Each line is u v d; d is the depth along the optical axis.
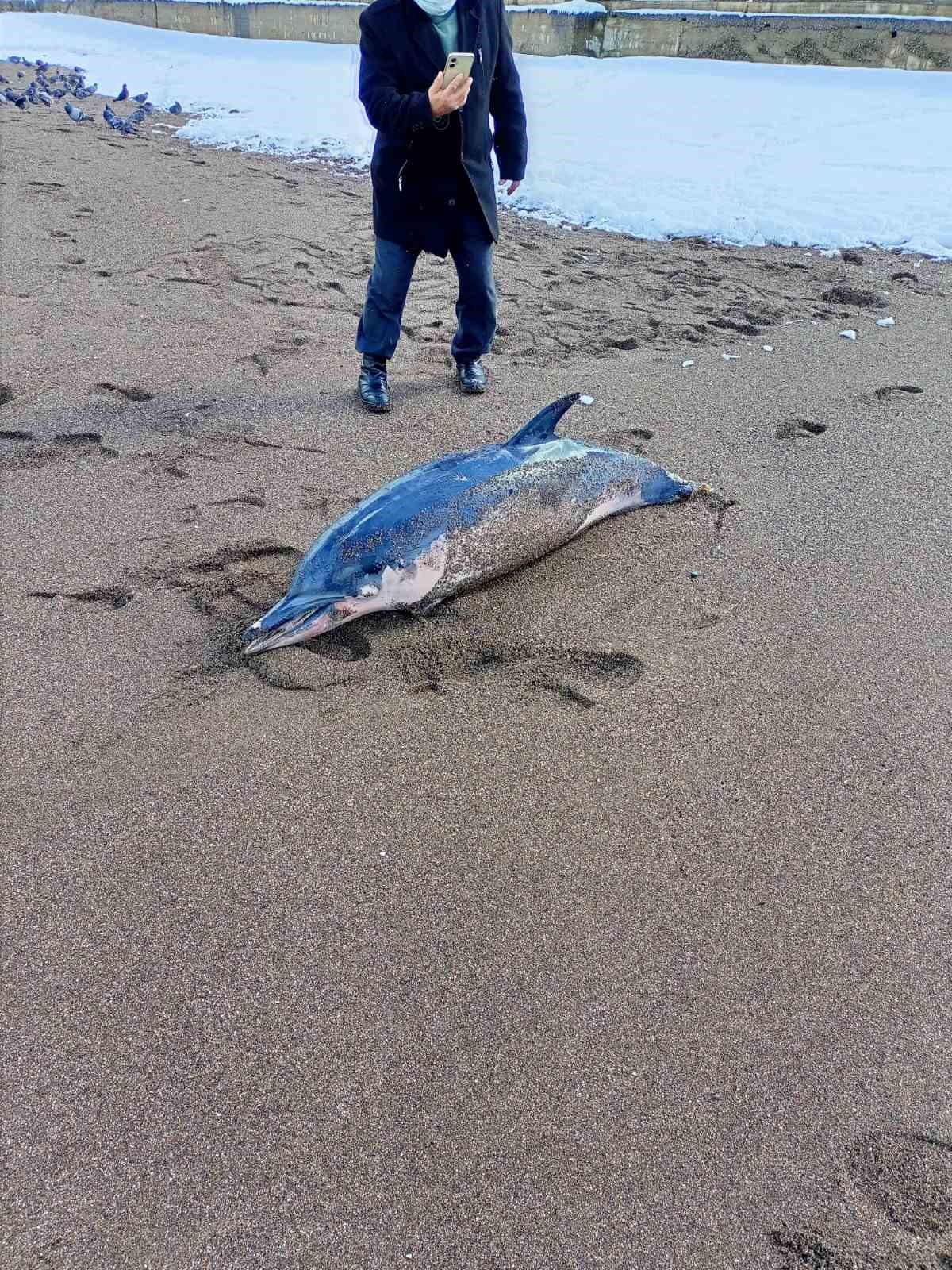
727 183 9.50
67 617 3.51
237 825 2.71
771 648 3.46
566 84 13.34
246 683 3.23
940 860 2.67
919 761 2.99
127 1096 2.07
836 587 3.80
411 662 3.35
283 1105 2.06
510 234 8.60
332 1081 2.11
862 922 2.49
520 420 5.14
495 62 4.67
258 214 8.94
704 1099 2.09
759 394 5.56
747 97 12.30
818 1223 1.89
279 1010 2.25
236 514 4.16
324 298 6.95
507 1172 1.96
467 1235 1.86
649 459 4.77
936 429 5.13
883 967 2.38
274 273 7.38
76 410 5.07
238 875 2.57
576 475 3.92
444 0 4.39
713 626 3.57
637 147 10.57
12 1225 1.85
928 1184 1.96
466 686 3.26
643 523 4.21
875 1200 1.93
